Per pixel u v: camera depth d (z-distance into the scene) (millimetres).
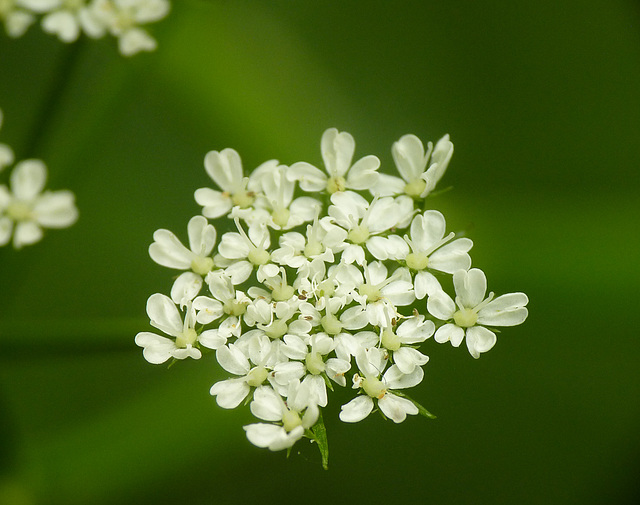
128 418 126
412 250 121
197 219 122
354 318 120
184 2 128
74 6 125
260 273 120
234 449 124
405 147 122
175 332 120
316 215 121
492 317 120
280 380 119
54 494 123
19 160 123
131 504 124
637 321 131
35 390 128
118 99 124
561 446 131
